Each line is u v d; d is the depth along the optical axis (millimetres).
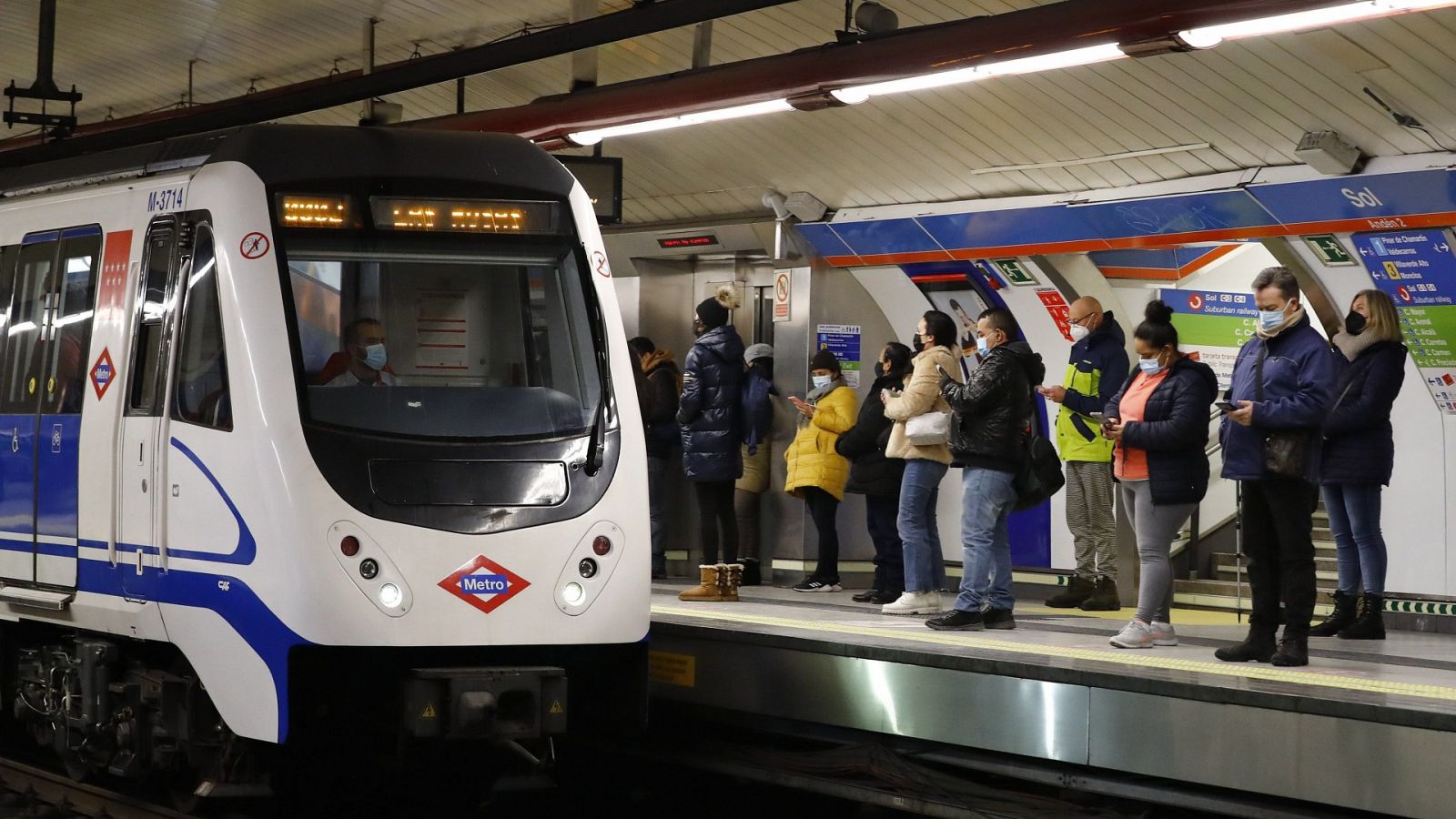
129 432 8742
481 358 8320
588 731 8742
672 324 15695
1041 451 10320
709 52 11883
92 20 14273
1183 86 10875
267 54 14891
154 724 8859
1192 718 7824
